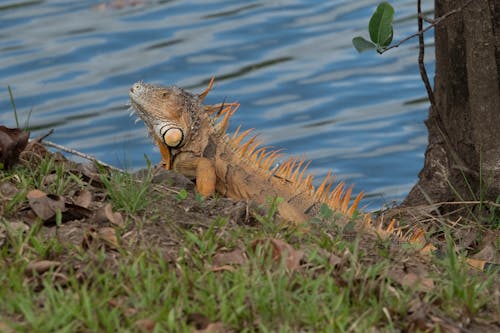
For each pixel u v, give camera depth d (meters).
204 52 22.75
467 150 12.06
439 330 7.55
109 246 8.49
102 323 7.26
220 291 7.69
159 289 7.79
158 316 7.33
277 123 20.17
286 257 8.27
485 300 8.20
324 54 22.75
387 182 18.12
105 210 8.93
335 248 8.88
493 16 11.41
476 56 11.19
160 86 11.06
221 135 11.19
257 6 25.34
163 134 11.02
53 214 8.88
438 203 12.22
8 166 10.11
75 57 22.55
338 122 20.25
